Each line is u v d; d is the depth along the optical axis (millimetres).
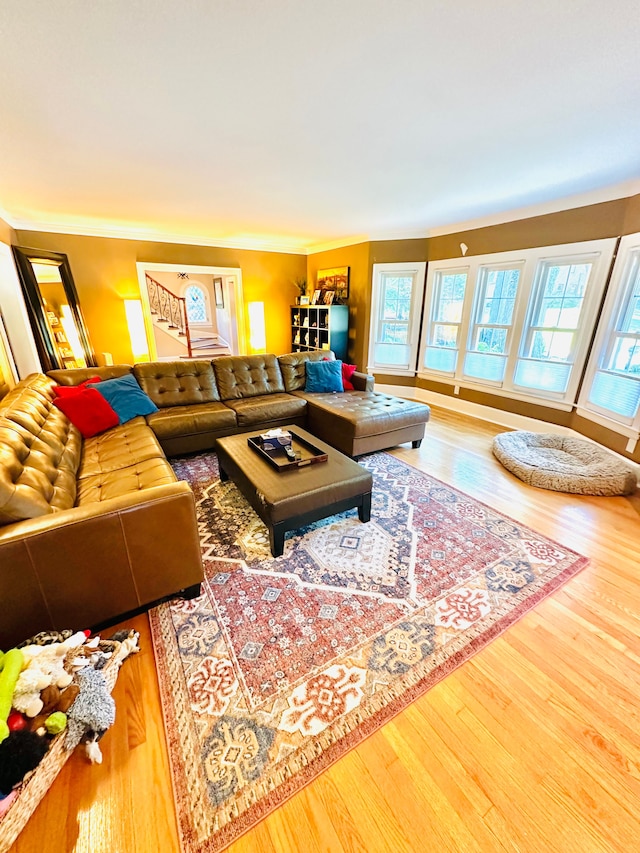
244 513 2459
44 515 1405
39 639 1287
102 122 2039
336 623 1601
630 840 953
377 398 3854
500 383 4445
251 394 3975
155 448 2453
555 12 1260
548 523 2363
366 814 1000
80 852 931
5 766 932
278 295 6707
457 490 2781
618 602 1729
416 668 1400
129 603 1563
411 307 5383
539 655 1462
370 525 2324
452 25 1316
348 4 1232
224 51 1460
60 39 1375
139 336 5406
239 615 1646
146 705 1271
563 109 1899
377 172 2840
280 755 1126
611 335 3320
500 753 1139
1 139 2229
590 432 3531
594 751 1146
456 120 2023
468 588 1807
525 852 932
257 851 931
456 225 4629
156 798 1028
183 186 3205
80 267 5012
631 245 3045
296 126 2098
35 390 2480
